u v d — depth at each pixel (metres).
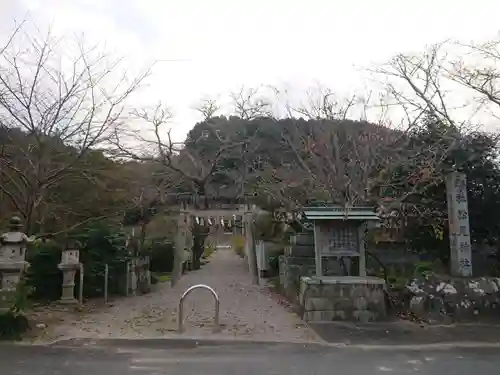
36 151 12.15
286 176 17.34
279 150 23.00
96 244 13.88
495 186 11.78
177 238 22.53
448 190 11.27
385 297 10.45
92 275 13.54
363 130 16.80
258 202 20.94
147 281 16.44
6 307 8.40
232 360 7.12
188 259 25.19
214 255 39.88
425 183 12.94
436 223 12.21
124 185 17.30
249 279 20.78
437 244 12.67
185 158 24.97
